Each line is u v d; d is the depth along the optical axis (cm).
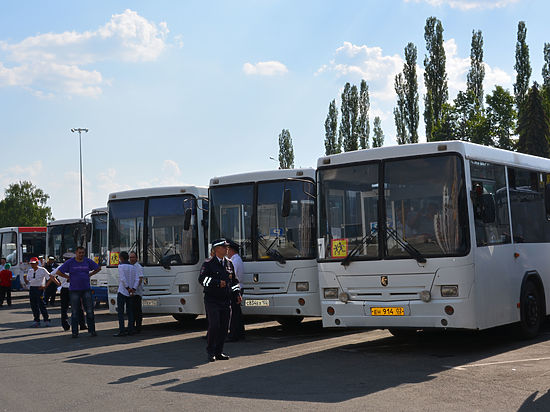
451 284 1035
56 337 1616
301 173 1476
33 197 12350
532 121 5384
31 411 780
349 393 805
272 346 1284
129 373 1025
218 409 746
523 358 1005
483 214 1059
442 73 6378
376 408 721
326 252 1152
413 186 1083
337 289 1138
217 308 1109
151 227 1717
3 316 2422
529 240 1244
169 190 1716
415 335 1356
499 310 1103
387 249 1089
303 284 1429
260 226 1496
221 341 1116
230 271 1125
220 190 1557
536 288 1258
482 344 1183
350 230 1132
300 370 984
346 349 1193
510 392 775
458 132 5834
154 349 1312
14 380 1009
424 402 741
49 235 3147
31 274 1931
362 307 1104
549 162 1394
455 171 1055
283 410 728
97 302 2447
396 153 1106
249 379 927
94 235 2391
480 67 6612
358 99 7762
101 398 838
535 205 1293
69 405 805
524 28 6259
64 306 1786
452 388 809
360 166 1134
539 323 1240
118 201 1780
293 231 1459
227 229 1538
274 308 1449
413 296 1062
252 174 1526
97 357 1229
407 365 990
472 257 1034
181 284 1650
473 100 5847
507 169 1201
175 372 1012
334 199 1156
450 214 1048
